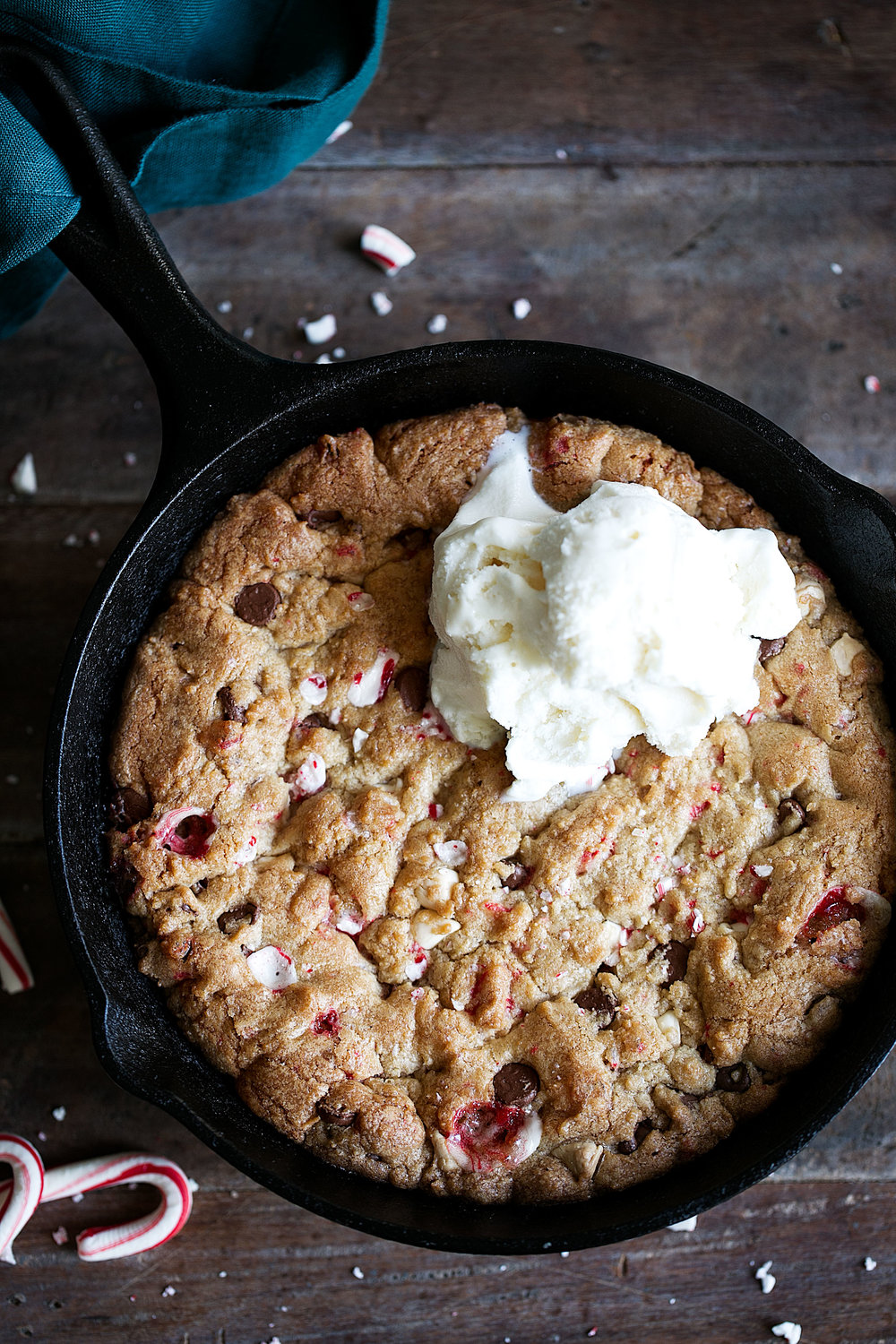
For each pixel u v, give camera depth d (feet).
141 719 2.31
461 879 2.26
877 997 2.24
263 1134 2.25
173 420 2.28
